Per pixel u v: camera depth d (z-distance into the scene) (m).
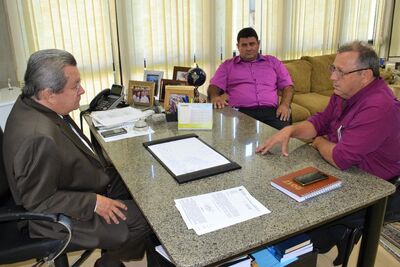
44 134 1.19
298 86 4.10
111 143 1.73
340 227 1.53
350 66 1.50
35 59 1.32
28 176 1.18
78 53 3.13
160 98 2.46
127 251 1.57
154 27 3.42
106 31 3.22
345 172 1.39
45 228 1.30
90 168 1.42
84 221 1.32
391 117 1.45
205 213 1.11
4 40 2.82
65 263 1.42
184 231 1.02
